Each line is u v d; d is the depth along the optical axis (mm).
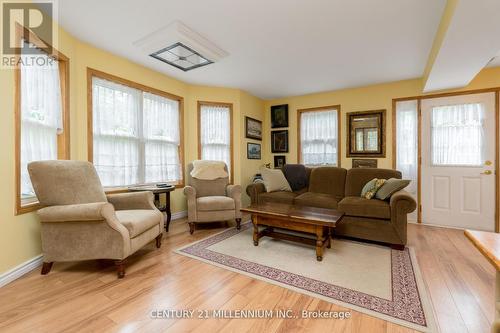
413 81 3664
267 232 2713
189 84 4012
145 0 1921
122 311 1466
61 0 1913
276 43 2619
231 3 1957
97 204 1844
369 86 4000
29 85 2035
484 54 2295
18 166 1867
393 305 1525
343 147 4223
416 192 3646
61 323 1353
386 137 3863
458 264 2123
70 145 2438
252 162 4668
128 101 3104
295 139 4727
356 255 2340
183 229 3250
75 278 1877
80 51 2574
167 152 3666
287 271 2002
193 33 2387
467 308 1491
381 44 2631
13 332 1281
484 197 3217
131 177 3139
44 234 1917
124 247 1881
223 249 2500
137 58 3014
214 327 1331
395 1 1915
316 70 3389
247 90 4379
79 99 2572
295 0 1919
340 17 2143
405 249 2506
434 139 3521
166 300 1586
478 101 3242
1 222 1746
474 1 1534
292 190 3822
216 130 4223
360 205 2688
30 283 1791
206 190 3588
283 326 1341
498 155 3135
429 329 1308
